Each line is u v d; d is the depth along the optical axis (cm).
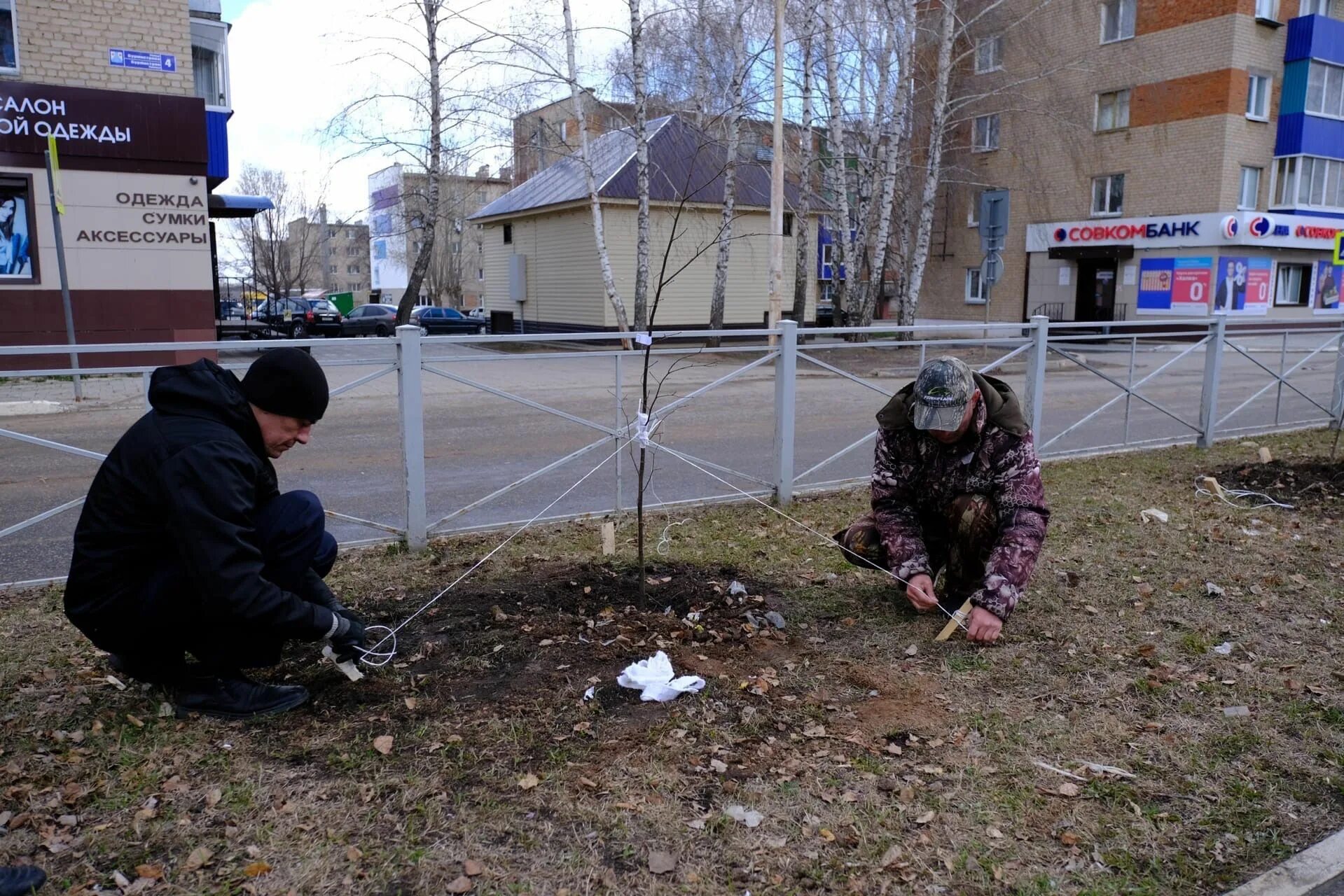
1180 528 583
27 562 504
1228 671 378
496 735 309
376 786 278
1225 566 508
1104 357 838
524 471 764
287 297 3797
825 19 1895
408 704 325
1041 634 411
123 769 285
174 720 316
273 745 302
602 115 2380
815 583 473
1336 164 2745
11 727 310
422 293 6172
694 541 545
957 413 358
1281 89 2634
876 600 450
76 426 875
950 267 3406
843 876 246
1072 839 264
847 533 438
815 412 1097
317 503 325
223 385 291
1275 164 2673
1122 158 2786
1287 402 1300
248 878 238
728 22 1842
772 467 734
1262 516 614
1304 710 345
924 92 2269
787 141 2277
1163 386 1443
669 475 751
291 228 5272
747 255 2605
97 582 288
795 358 627
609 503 644
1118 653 393
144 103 1396
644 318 1941
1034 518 383
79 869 240
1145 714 342
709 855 252
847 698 347
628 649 372
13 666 358
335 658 337
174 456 273
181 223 1454
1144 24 2672
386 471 757
